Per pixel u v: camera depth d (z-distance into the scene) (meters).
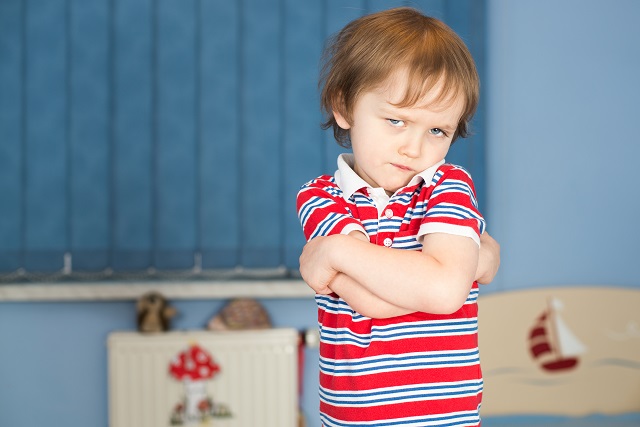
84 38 2.78
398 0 2.84
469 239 0.96
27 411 2.82
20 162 2.78
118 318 2.83
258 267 2.85
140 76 2.79
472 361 1.01
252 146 2.84
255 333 2.73
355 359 0.99
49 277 2.78
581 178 3.03
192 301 2.84
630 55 3.04
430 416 0.98
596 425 2.79
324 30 2.84
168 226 2.81
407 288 0.93
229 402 2.73
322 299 1.06
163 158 2.81
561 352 2.88
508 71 3.00
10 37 2.77
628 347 2.90
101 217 2.79
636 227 3.03
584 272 3.03
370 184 1.08
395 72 0.97
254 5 2.83
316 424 2.88
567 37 3.02
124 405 2.70
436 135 1.01
